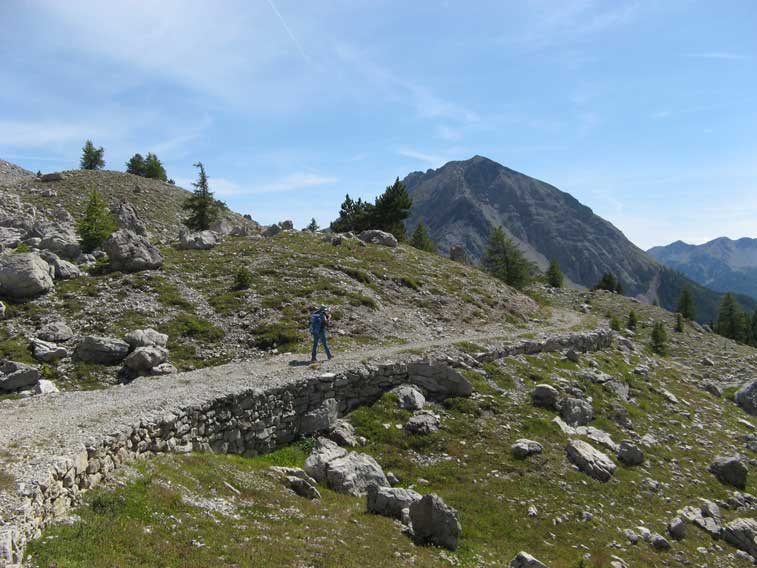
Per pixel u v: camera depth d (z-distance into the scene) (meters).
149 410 18.23
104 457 14.08
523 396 30.03
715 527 22.39
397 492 17.77
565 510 20.84
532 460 23.80
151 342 31.70
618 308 102.19
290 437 23.50
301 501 16.89
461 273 61.72
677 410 36.97
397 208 81.81
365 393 26.88
